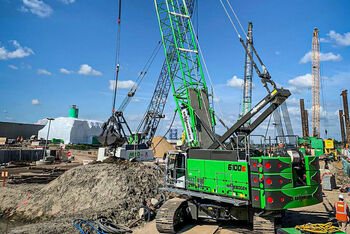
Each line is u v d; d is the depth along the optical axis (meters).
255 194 8.97
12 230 11.45
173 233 10.68
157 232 11.09
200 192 10.77
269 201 8.62
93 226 11.67
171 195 17.33
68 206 15.92
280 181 8.74
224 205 10.66
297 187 9.05
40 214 15.75
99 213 13.10
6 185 22.38
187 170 11.48
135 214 13.78
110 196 15.99
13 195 18.70
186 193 11.07
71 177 18.55
